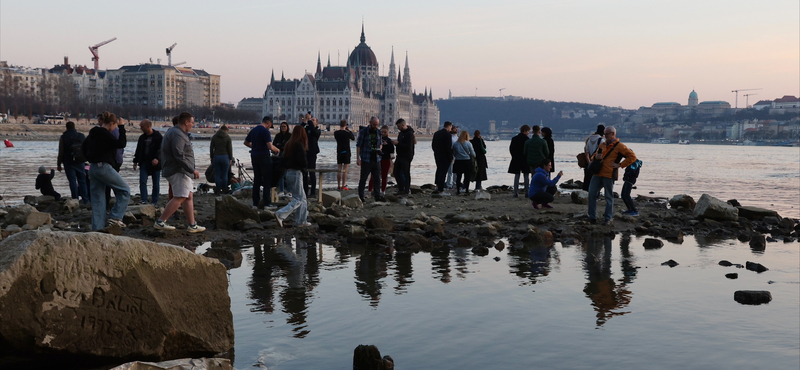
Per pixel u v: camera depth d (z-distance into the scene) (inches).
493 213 774.5
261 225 619.5
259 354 277.9
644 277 431.2
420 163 2603.3
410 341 296.2
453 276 428.5
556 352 282.7
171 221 647.8
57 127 6742.1
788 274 447.2
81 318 245.1
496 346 290.0
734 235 642.8
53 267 239.9
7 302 230.4
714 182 1596.9
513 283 409.4
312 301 361.1
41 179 927.0
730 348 289.9
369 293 380.2
